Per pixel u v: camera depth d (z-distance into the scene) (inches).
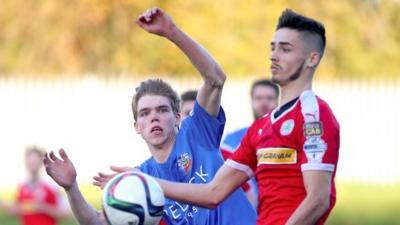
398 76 2883.9
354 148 2464.3
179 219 735.7
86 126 2443.4
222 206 749.3
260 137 625.9
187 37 715.4
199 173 746.8
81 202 654.5
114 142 2443.4
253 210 757.3
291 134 611.5
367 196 2149.4
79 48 2721.5
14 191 2229.3
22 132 2433.6
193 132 756.6
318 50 624.1
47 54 2726.4
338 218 1779.0
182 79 2434.8
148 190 626.5
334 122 610.9
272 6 2743.6
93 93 2454.5
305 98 614.2
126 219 622.2
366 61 2854.3
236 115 2421.3
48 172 647.8
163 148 745.6
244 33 2728.8
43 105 2445.9
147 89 738.2
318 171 600.1
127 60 2733.8
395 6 2960.1
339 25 2829.7
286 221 609.6
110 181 634.2
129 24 2743.6
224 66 2669.8
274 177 617.3
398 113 2475.4
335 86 2481.5
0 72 2773.1
